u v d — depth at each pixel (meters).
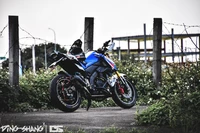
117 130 7.92
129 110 12.16
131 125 8.77
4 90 12.77
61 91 10.95
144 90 15.48
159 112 8.80
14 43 13.38
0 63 14.73
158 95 14.86
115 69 12.35
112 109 12.67
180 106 8.73
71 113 11.37
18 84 13.28
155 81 15.80
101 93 11.98
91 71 11.78
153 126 8.48
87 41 15.15
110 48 12.34
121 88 12.45
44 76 14.47
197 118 8.33
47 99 13.51
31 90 13.46
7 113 11.84
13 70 13.29
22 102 13.20
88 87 11.53
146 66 17.62
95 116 10.43
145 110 9.22
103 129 8.20
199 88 10.43
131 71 16.81
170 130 8.09
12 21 13.42
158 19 15.98
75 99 11.21
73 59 11.01
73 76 11.09
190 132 7.87
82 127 8.57
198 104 8.67
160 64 15.92
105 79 12.09
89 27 15.17
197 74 11.72
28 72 15.29
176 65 14.34
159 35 15.98
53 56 11.03
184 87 10.34
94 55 11.97
